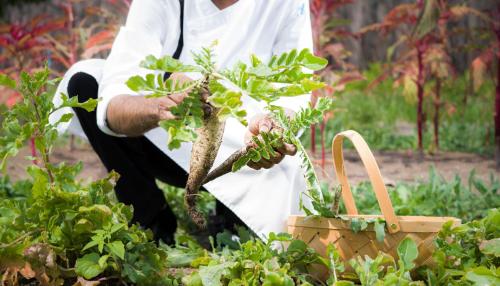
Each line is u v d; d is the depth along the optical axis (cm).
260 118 239
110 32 575
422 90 656
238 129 281
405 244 212
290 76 174
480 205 397
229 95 173
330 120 844
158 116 244
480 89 929
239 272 217
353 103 948
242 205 276
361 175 565
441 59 646
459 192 409
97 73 309
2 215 237
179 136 176
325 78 586
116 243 214
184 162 298
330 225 226
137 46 288
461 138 748
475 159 646
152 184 321
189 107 184
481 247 220
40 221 225
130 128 260
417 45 645
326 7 612
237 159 221
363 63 1119
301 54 171
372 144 749
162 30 298
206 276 214
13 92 590
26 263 212
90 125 307
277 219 271
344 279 225
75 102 229
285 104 279
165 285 228
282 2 302
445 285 216
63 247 221
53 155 661
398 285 198
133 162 318
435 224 221
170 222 328
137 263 224
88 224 219
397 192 405
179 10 297
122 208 236
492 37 659
